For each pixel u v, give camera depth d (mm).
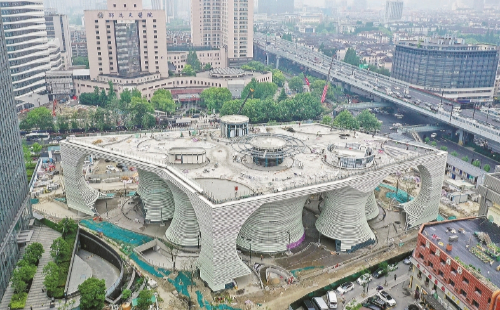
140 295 104125
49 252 126188
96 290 102562
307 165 135375
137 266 123500
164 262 125812
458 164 193000
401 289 116938
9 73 126938
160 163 133000
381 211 158500
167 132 169625
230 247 111438
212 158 142250
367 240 134375
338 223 131000
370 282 119438
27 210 137125
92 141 153750
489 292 90938
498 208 126562
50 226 139375
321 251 131875
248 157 143625
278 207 122000
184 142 157125
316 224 138750
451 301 103562
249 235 128250
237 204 107812
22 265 113000
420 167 143000
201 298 110875
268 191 116188
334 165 134875
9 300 108188
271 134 163500
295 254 129625
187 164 136500
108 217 151875
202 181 123812
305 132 170000
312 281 117812
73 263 126562
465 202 167250
